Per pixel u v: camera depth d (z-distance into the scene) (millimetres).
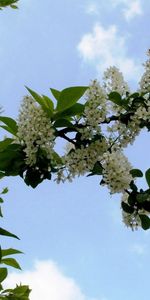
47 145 964
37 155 966
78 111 994
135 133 1046
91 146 1007
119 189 1018
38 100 978
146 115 1040
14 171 990
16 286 940
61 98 965
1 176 1002
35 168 988
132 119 1042
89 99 1005
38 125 963
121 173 1010
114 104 1054
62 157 1010
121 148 1044
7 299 931
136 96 1060
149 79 1071
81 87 959
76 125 1005
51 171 1003
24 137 964
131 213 1038
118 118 1045
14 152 980
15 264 948
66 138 1002
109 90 1075
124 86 1076
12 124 994
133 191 1026
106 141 1020
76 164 1007
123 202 1039
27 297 939
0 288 933
